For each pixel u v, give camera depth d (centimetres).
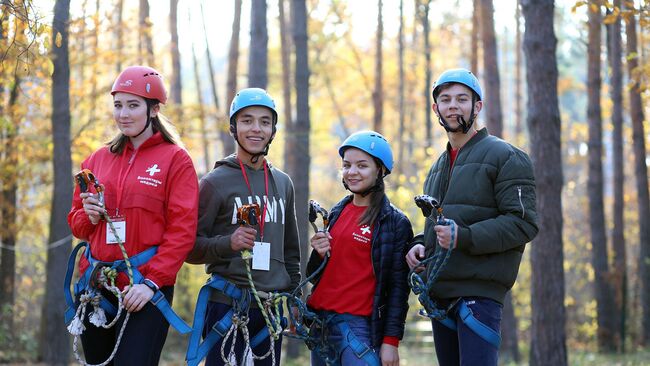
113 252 542
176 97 2559
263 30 1795
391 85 4122
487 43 1997
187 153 563
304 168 1953
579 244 3462
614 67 2211
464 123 581
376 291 613
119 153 565
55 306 1416
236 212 584
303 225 1947
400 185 2805
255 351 596
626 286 2408
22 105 1652
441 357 613
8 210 1884
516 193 564
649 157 3394
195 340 568
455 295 579
